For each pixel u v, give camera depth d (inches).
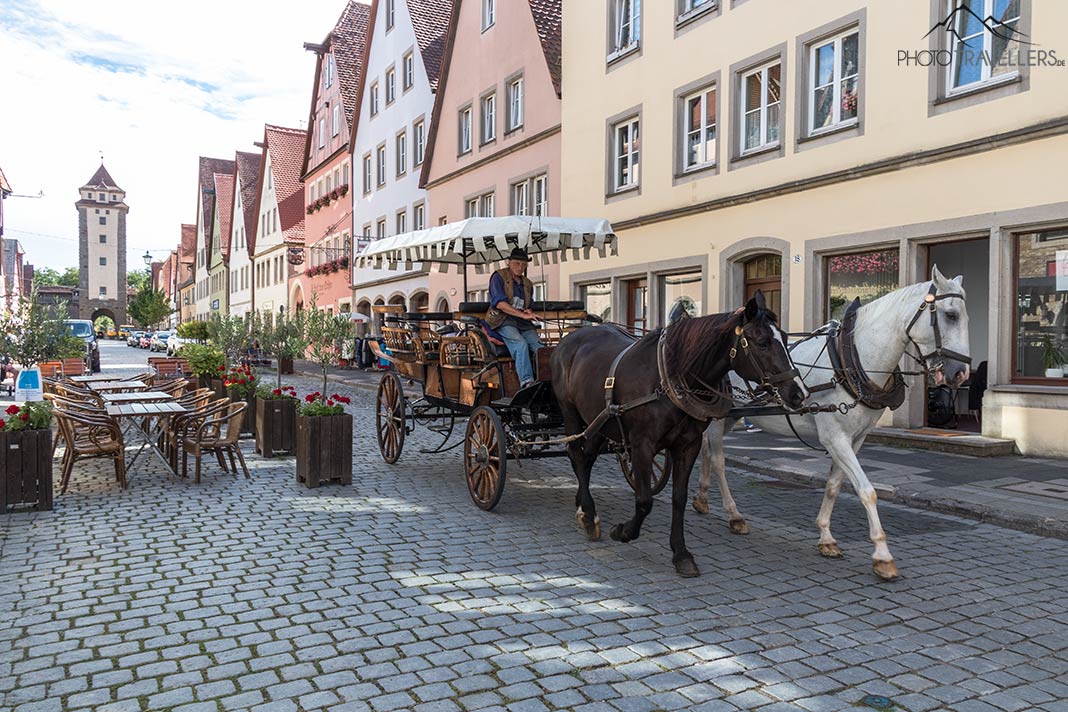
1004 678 157.9
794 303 537.6
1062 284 399.5
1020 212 405.1
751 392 231.0
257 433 446.3
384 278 1299.2
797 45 533.0
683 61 634.8
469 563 231.5
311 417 342.6
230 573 220.8
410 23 1227.2
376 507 305.0
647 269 679.1
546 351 305.4
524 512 297.6
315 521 281.9
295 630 179.0
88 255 3941.9
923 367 213.8
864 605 198.5
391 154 1305.4
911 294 217.9
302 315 655.8
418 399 423.2
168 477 368.2
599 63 735.7
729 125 592.1
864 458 404.5
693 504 302.5
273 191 2014.0
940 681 156.2
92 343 1199.6
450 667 159.8
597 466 401.7
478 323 333.7
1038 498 306.5
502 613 190.4
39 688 150.4
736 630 180.9
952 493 317.7
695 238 625.0
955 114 436.1
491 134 975.6
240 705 143.5
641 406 224.8
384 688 150.3
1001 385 416.5
